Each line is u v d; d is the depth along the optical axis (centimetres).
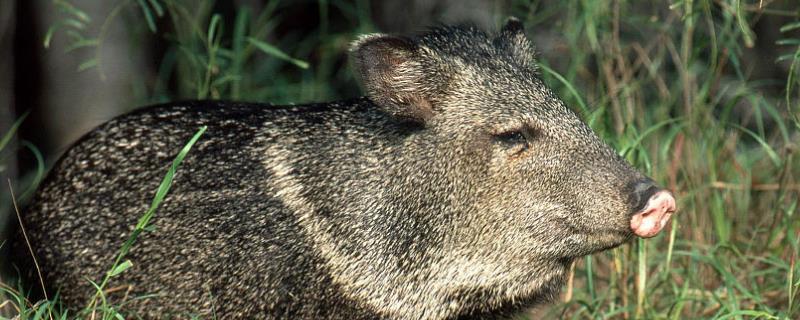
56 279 1145
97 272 1132
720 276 1392
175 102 1205
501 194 1088
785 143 1475
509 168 1084
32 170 1619
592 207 1057
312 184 1114
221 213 1123
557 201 1074
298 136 1135
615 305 1357
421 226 1102
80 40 1488
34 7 1620
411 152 1105
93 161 1159
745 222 1486
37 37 1630
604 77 1564
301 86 1850
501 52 1150
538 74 1169
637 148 1381
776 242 1452
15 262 1190
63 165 1173
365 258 1099
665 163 1452
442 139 1099
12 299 1202
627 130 1409
